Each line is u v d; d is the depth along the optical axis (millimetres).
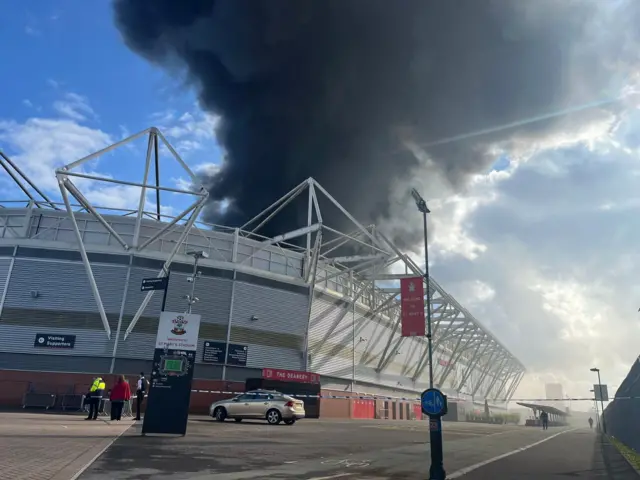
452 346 85938
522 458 16312
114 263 37000
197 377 37281
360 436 21797
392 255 50938
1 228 37656
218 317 39031
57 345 34500
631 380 25438
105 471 9109
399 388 63906
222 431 19453
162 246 39688
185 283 38656
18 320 34594
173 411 16172
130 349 35562
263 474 9828
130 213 39688
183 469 9859
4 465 8867
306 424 29062
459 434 28859
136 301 36594
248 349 39750
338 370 49438
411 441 20672
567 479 11461
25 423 18016
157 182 48312
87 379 34188
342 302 51688
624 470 13758
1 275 35438
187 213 36438
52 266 36125
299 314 44062
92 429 17188
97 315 35594
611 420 44094
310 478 9695
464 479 10930
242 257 42812
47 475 8258
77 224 38406
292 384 38594
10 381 32719
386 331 61531
